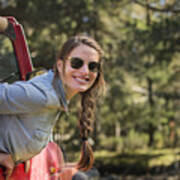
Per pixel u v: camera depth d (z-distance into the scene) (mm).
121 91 11062
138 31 10039
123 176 12695
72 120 9109
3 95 1732
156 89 12367
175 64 11242
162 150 15578
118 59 10547
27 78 2381
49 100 1773
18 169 1983
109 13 10180
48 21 9047
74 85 1863
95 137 11305
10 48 2488
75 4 9547
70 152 9086
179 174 12922
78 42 1880
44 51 7809
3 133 1858
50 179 2186
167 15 10750
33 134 1833
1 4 8602
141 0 10617
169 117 13211
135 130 16141
